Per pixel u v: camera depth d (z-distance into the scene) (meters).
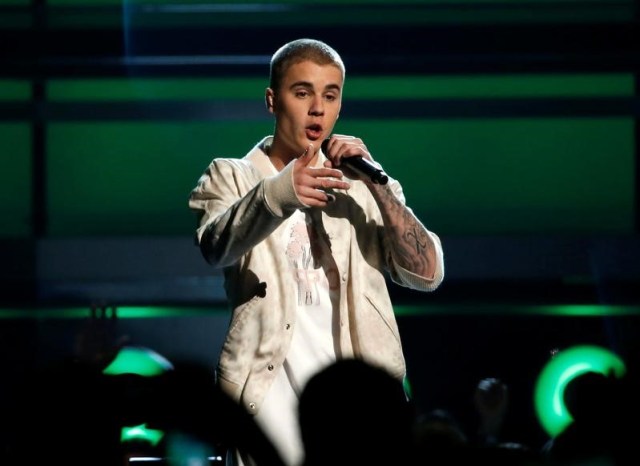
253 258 7.75
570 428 5.51
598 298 29.36
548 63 28.06
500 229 29.14
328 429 4.24
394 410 4.28
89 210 29.06
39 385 4.57
